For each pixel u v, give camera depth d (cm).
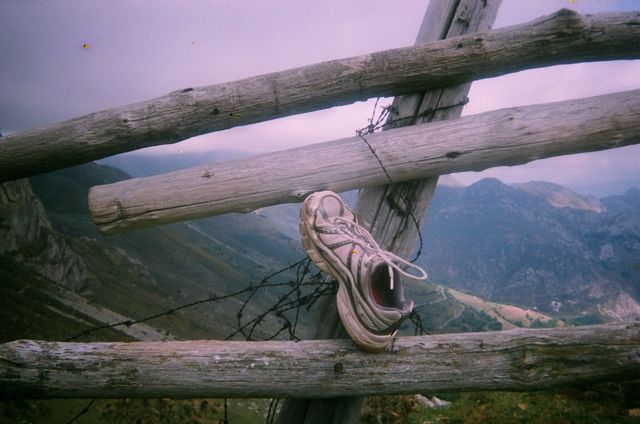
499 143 198
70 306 8781
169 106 204
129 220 206
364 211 224
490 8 222
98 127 210
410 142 202
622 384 471
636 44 200
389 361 192
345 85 204
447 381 190
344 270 185
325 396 195
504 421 448
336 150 205
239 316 214
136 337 7969
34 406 1698
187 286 16538
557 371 186
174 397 196
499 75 215
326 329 220
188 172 206
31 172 233
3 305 6494
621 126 195
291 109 208
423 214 223
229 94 202
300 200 210
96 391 192
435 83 211
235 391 192
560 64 214
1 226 10612
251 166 204
